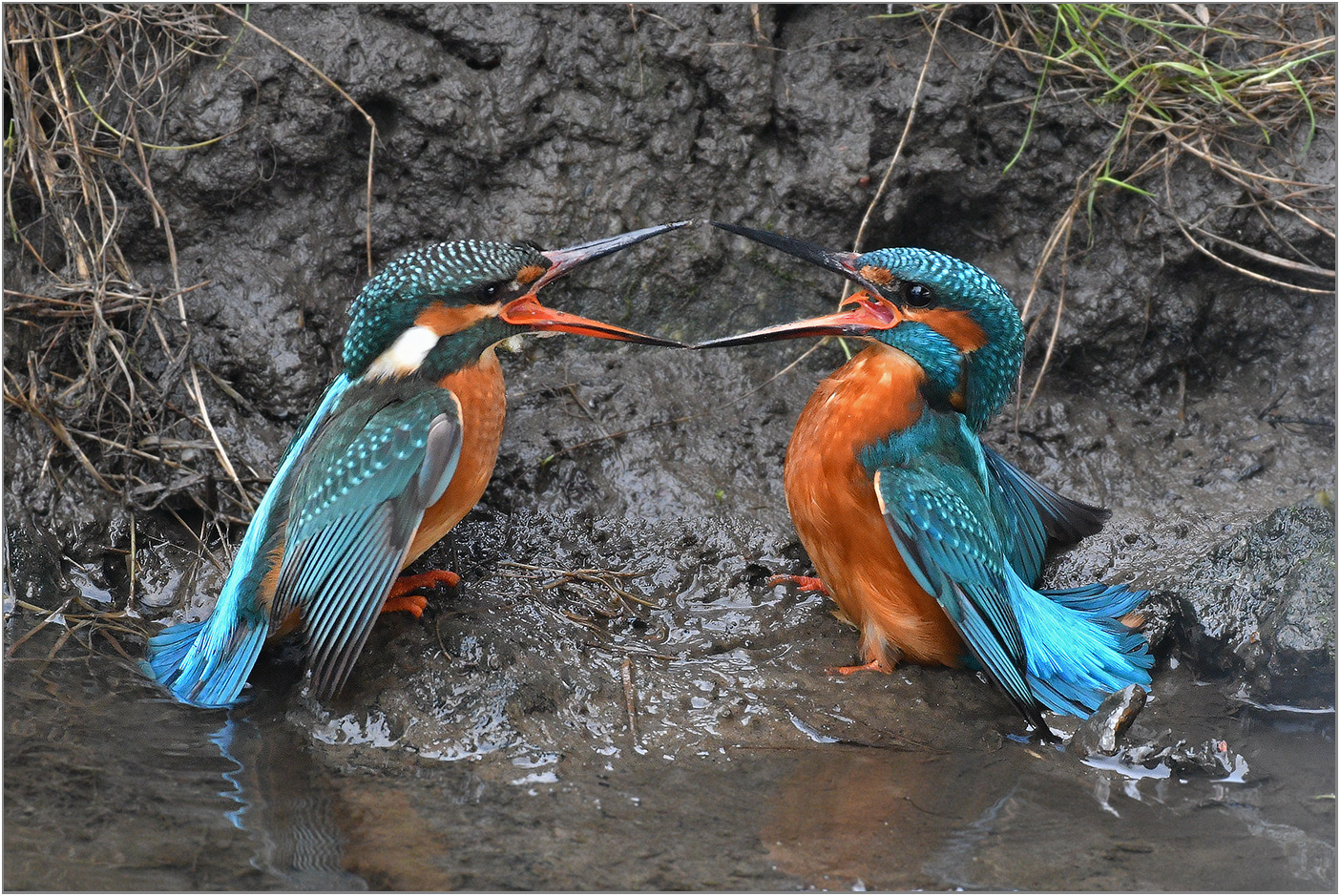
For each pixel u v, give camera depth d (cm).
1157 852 694
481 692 823
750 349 1143
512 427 1061
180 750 780
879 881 656
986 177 1160
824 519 870
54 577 966
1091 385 1151
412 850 675
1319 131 1130
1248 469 1070
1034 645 883
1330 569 887
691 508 1032
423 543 855
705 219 1141
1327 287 1121
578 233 1132
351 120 1109
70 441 1006
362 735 802
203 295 1084
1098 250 1150
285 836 687
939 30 1150
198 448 1030
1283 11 1166
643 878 652
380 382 851
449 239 1131
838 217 1141
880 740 821
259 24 1097
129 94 1091
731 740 812
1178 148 1127
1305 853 693
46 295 1043
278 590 816
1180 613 937
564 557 1001
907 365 859
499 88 1116
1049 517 999
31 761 751
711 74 1127
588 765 781
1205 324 1145
